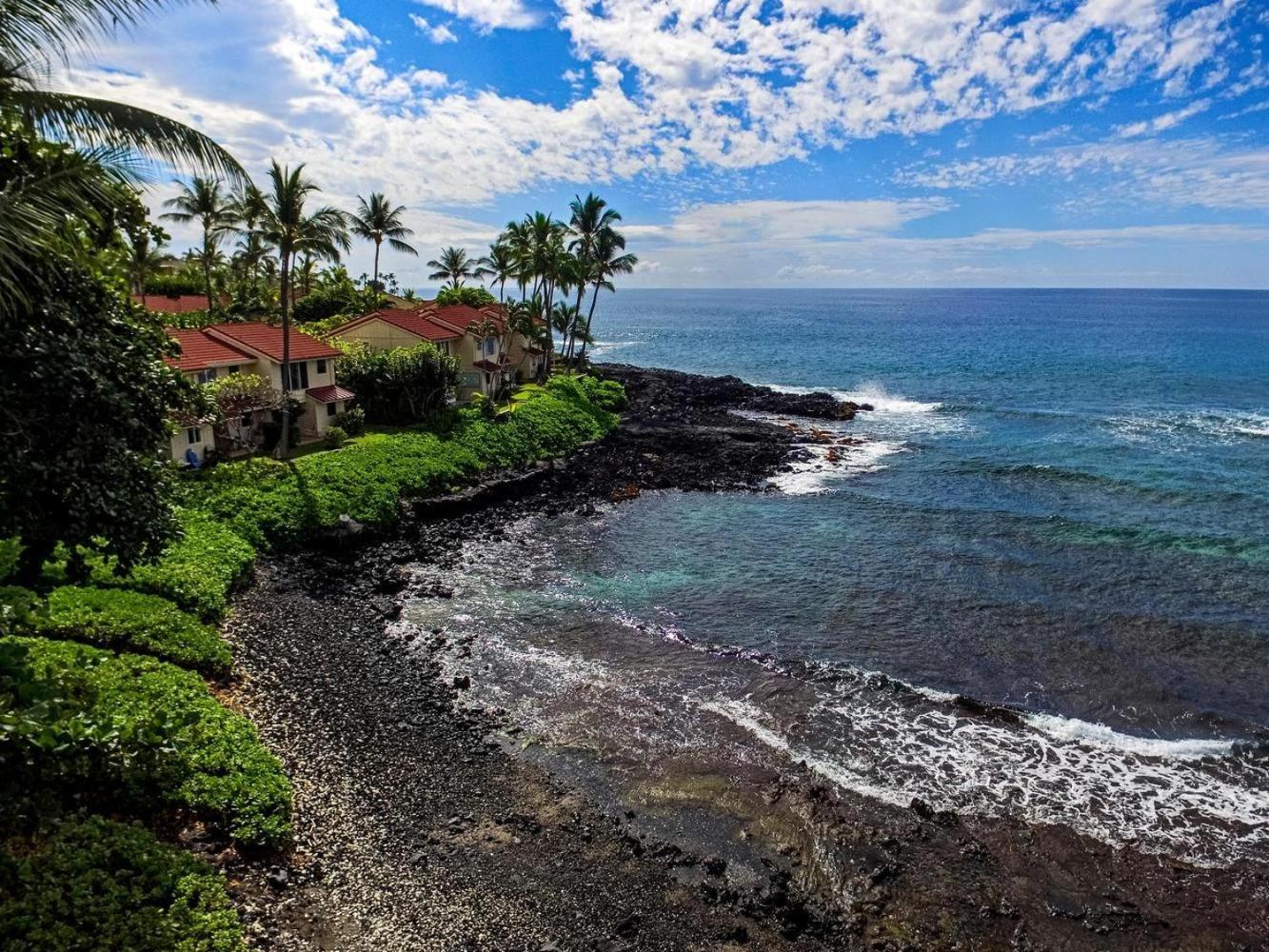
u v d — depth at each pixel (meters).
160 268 68.19
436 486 40.31
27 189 13.19
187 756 15.03
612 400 67.50
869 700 21.97
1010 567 32.44
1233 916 14.42
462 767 18.00
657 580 31.25
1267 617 27.48
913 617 27.69
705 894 14.47
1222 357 115.38
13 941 9.84
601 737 19.72
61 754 13.24
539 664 23.67
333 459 38.19
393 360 49.53
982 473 48.34
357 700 20.44
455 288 88.12
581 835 15.92
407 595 28.69
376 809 16.02
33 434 14.46
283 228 38.47
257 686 20.06
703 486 45.78
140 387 16.53
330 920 12.71
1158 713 21.45
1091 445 56.16
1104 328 186.25
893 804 17.38
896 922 14.05
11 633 17.52
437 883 14.06
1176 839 16.45
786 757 19.11
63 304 15.00
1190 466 49.28
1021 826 16.73
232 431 39.91
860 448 55.59
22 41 12.49
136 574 22.98
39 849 11.61
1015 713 21.20
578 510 40.72
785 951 13.30
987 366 108.00
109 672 17.14
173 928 10.96
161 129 14.44
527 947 12.79
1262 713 21.44
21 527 14.57
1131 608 28.23
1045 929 14.02
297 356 43.66
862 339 160.38
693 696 21.95
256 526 30.64
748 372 104.44
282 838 14.05
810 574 31.88
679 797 17.42
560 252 67.19
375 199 79.44
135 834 12.59
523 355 72.12
